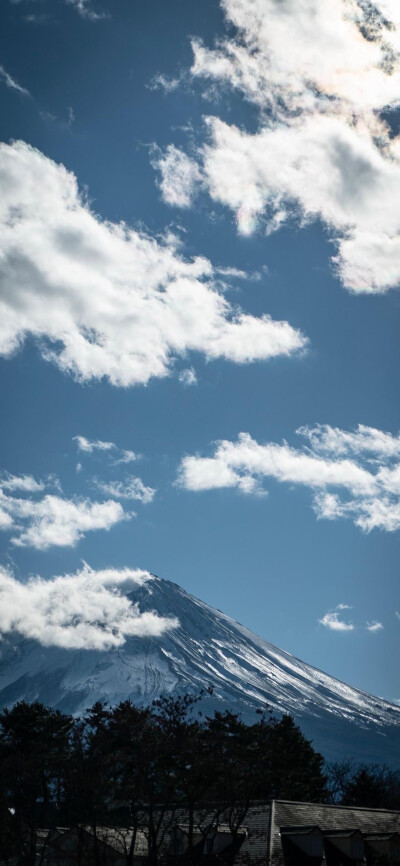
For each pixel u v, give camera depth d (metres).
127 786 57.56
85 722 63.72
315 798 97.62
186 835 61.75
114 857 58.28
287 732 99.50
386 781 137.00
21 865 60.19
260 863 58.06
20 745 73.12
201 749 59.09
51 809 68.88
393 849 63.88
